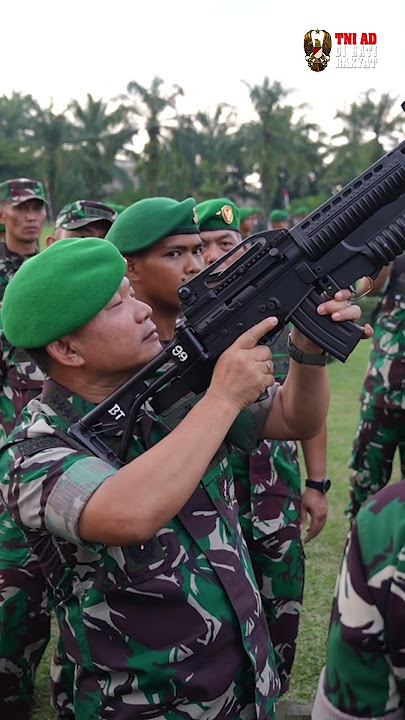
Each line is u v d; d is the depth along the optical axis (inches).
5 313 64.4
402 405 158.6
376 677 44.3
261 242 64.7
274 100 1835.6
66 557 62.9
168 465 56.8
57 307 61.0
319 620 144.3
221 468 68.2
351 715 45.1
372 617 43.6
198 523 64.4
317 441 115.3
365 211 64.7
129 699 62.4
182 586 62.2
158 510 56.0
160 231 94.1
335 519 197.0
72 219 159.5
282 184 1980.8
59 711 111.0
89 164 1953.7
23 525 62.4
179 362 63.4
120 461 63.1
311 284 65.1
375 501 45.6
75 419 64.7
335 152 1907.0
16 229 177.0
